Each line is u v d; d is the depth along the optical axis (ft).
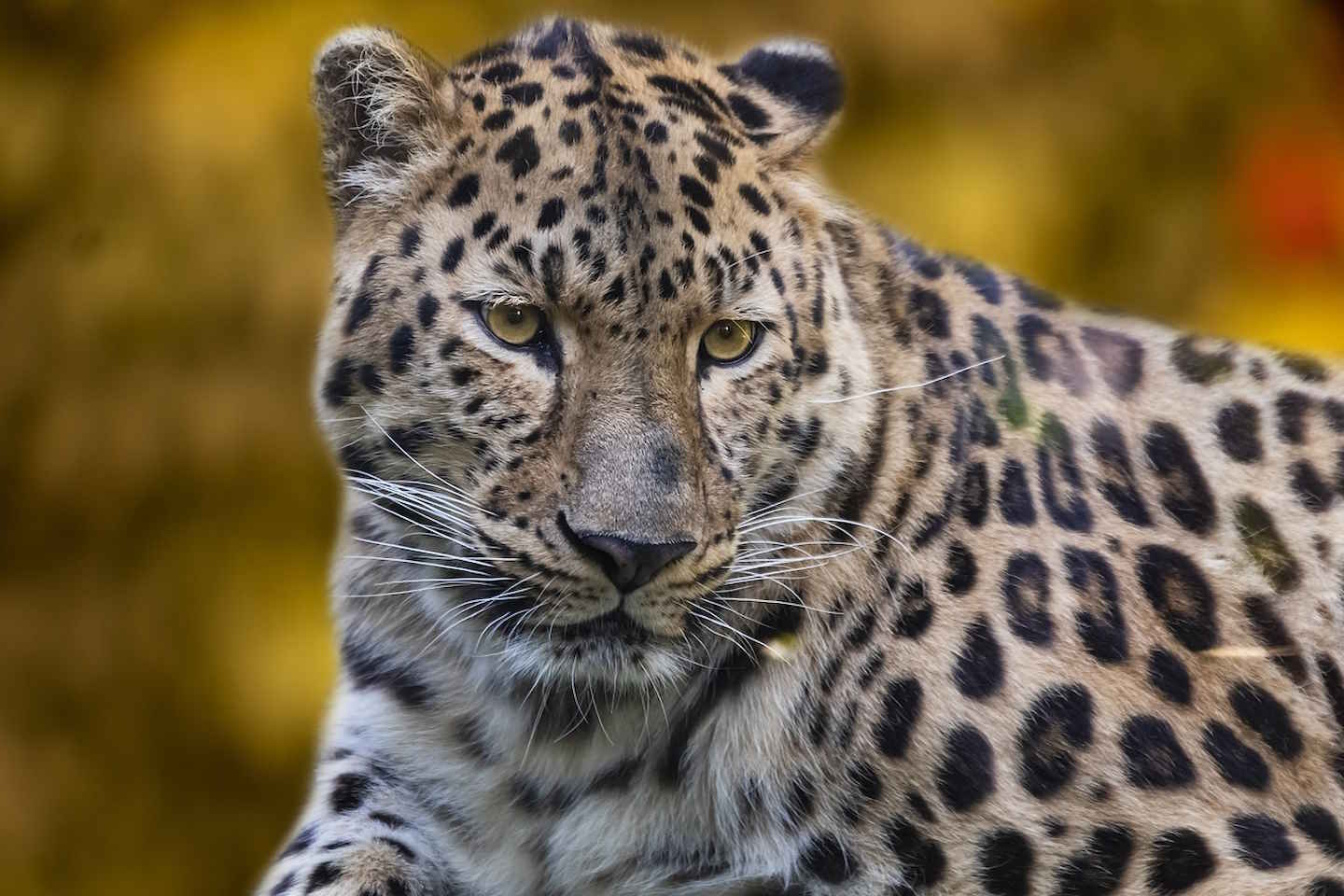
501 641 25.07
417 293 24.14
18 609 48.47
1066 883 24.99
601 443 23.56
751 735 25.49
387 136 24.64
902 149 49.52
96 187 46.75
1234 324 52.34
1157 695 25.79
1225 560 27.12
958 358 26.73
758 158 25.03
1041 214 49.96
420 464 24.56
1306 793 26.35
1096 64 51.44
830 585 25.39
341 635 27.14
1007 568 25.73
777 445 24.76
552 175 23.75
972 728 24.98
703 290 23.80
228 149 46.21
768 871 25.64
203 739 49.32
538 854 26.25
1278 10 52.90
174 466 47.44
